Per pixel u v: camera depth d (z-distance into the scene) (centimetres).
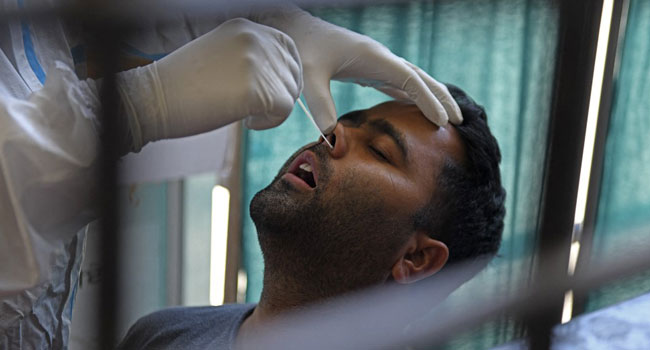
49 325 128
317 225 131
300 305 135
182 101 101
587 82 78
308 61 133
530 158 258
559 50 78
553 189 78
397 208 132
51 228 96
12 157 89
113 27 63
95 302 68
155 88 101
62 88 95
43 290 117
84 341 211
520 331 70
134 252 288
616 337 98
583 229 260
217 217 300
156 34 124
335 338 126
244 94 102
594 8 76
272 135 260
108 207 68
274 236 133
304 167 143
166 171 256
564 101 79
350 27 239
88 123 96
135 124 101
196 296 311
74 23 66
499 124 261
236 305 157
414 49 248
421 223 134
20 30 110
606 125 260
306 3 72
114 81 65
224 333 144
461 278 141
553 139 79
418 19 245
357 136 138
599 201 281
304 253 133
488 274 214
